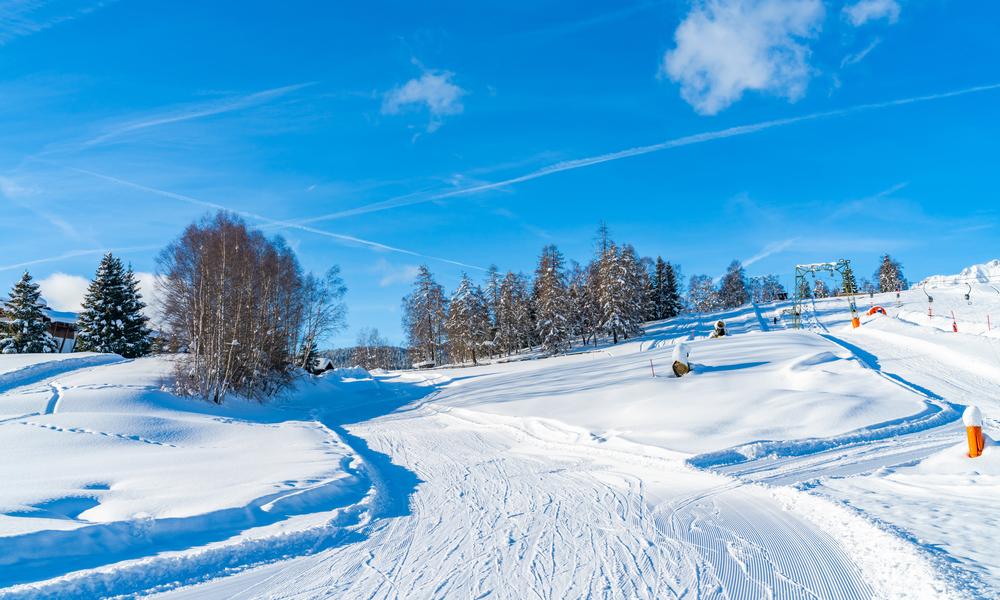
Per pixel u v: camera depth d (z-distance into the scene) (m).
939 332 28.81
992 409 15.23
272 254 34.06
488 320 66.69
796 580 5.32
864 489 8.13
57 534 6.69
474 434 18.75
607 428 16.06
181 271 29.00
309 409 31.56
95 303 47.38
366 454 15.73
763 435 13.33
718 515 7.85
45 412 21.14
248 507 8.44
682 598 5.07
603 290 56.00
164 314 29.91
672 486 9.91
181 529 7.57
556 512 8.65
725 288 101.44
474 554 6.77
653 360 29.17
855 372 19.31
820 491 8.20
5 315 45.78
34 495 8.70
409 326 68.38
